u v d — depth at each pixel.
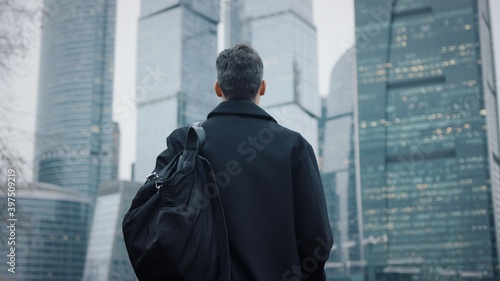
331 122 111.62
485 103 112.75
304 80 69.94
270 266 1.29
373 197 110.12
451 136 112.31
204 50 66.38
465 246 108.62
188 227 1.17
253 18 72.81
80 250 64.62
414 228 108.75
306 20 73.88
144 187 1.25
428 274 106.44
